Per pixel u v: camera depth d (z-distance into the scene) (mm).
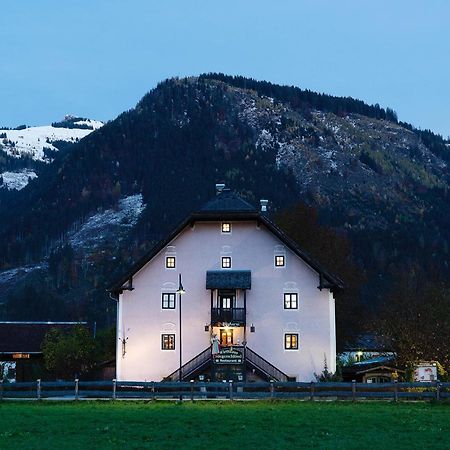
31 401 53875
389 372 74938
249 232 70938
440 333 76000
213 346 66750
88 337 77375
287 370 68812
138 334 69750
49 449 32125
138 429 38188
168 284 70438
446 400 52312
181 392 54750
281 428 38688
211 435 36344
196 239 70938
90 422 40688
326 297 69812
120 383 55219
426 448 32750
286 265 70375
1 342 81000
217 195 73062
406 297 88562
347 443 33969
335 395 54062
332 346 69062
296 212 91500
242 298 69938
